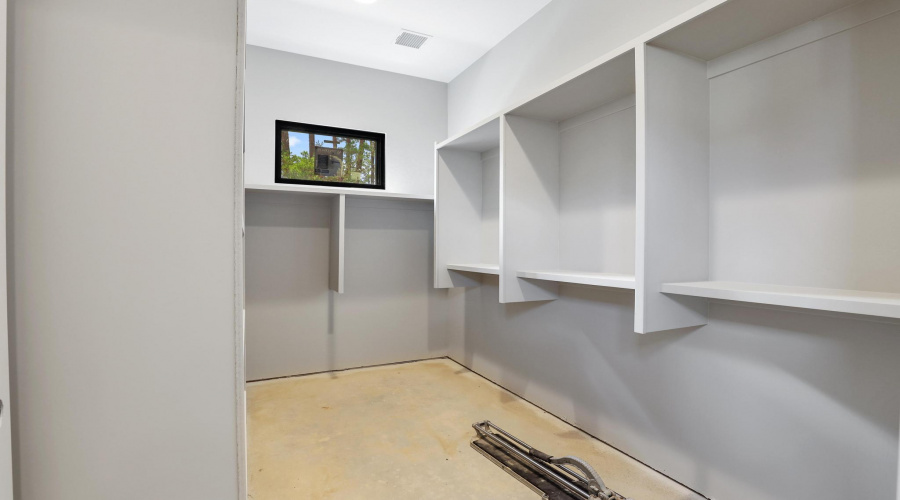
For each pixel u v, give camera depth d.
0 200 0.59
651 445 1.87
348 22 2.76
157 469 0.76
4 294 0.60
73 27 0.71
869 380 1.24
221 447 0.80
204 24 0.78
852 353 1.27
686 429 1.73
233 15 0.80
